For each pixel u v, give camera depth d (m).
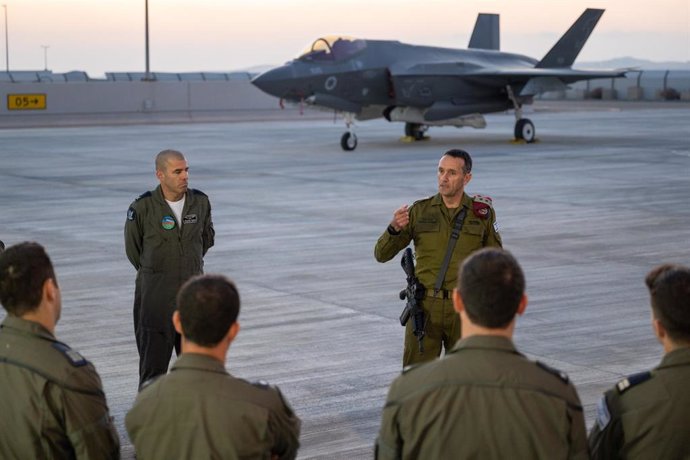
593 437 3.58
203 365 3.32
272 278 11.14
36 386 3.50
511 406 3.14
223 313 3.29
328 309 9.63
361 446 6.00
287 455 3.45
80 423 3.52
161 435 3.28
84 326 8.96
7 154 27.92
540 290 10.41
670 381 3.40
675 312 3.41
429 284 5.94
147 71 46.81
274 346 8.28
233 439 3.24
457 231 5.91
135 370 7.57
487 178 21.30
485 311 3.22
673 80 78.62
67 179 21.56
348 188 19.69
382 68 31.05
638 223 15.09
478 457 3.17
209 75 67.19
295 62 30.00
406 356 6.10
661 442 3.39
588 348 8.16
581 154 27.45
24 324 3.60
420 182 20.72
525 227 14.70
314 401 6.84
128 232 6.46
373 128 41.97
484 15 39.69
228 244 13.40
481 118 33.50
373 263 12.04
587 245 13.16
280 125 44.03
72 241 13.66
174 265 6.43
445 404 3.18
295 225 15.00
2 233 14.34
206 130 39.75
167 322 6.47
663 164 24.42
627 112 56.69
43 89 42.16
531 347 8.19
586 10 35.69
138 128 40.94
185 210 6.46
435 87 31.67
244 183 20.66
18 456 3.57
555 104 69.19
